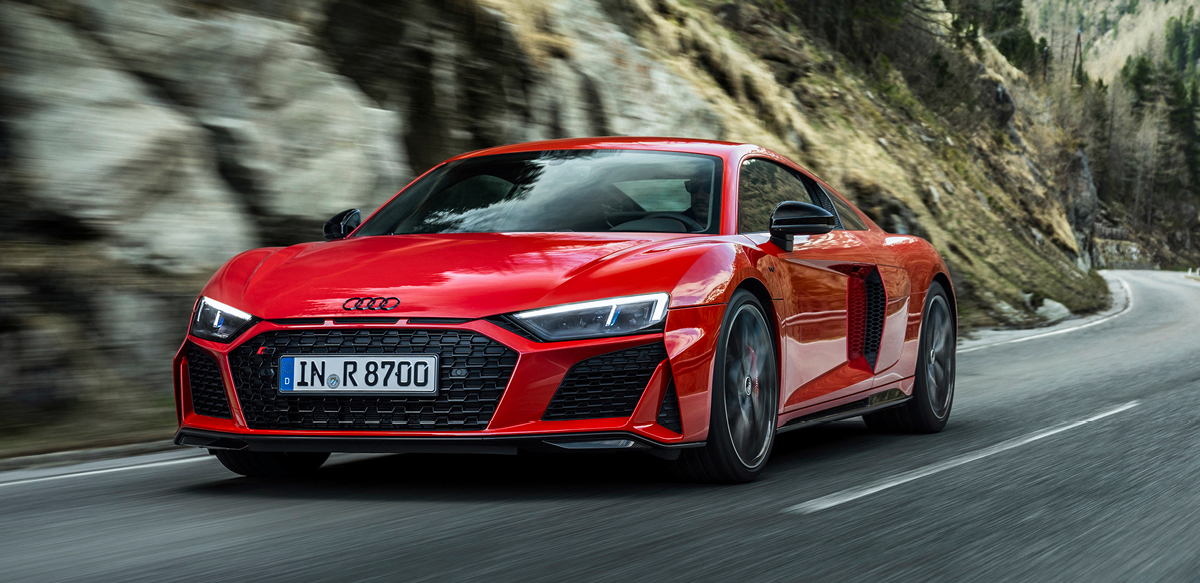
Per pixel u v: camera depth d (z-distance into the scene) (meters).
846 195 20.39
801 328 4.06
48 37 6.80
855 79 30.17
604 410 3.20
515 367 3.12
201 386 3.46
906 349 5.08
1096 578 2.50
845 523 3.04
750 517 3.09
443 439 3.13
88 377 5.75
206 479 3.91
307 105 8.38
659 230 3.85
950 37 41.03
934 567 2.55
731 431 3.56
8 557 2.61
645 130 13.88
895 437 5.20
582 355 3.17
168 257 6.77
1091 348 11.71
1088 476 3.93
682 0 22.89
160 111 7.16
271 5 8.92
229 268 3.71
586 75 12.84
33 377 5.52
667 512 3.15
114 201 6.64
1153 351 11.04
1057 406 6.39
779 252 4.05
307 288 3.37
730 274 3.55
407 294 3.24
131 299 6.29
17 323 5.62
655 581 2.37
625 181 4.16
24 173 6.34
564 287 3.25
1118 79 124.50
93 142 6.67
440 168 4.64
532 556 2.58
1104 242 110.56
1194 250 121.31
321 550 2.64
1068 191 61.50
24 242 6.14
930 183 25.94
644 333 3.23
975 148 37.91
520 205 4.08
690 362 3.30
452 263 3.42
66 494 3.59
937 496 3.50
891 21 32.12
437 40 10.42
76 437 5.14
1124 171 119.81
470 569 2.46
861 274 4.66
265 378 3.28
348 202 8.41
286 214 7.99
